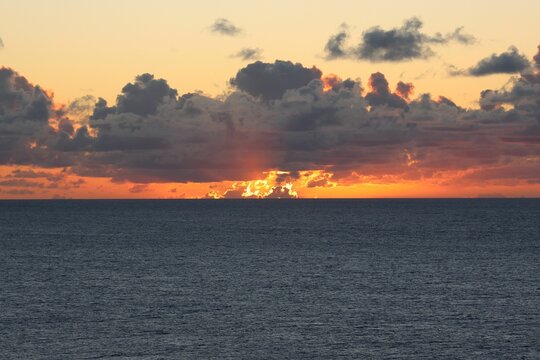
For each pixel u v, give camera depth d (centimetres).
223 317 5716
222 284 7494
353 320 5625
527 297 6656
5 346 4769
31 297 6606
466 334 5169
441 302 6406
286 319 5659
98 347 4759
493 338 5059
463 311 5988
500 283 7600
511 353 4691
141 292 6925
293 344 4884
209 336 5075
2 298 6544
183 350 4712
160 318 5659
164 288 7200
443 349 4778
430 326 5419
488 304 6306
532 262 9600
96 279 7856
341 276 8200
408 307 6166
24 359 4484
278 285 7444
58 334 5097
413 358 4581
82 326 5353
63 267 8994
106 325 5394
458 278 8019
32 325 5378
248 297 6669
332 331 5253
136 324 5438
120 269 8800
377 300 6525
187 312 5916
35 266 9088
